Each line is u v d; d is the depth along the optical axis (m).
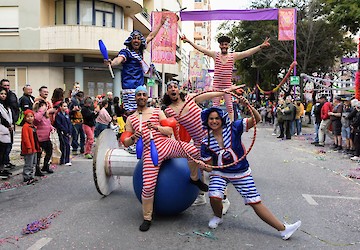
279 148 13.00
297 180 7.77
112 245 4.35
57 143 10.03
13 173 8.33
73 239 4.52
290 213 5.54
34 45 22.14
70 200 6.27
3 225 5.05
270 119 27.00
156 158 4.73
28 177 7.50
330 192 6.81
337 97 13.00
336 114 12.68
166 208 5.08
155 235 4.67
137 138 5.03
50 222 5.13
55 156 9.46
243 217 5.37
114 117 12.62
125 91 6.34
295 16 13.09
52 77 22.92
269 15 12.88
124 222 5.15
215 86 7.30
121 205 5.98
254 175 8.23
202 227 4.95
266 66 29.98
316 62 27.22
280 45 26.55
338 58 29.94
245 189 4.54
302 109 17.86
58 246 4.32
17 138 14.41
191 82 45.09
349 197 6.46
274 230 4.85
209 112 4.49
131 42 6.30
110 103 12.70
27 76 23.00
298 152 12.02
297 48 26.02
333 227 4.97
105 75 23.91
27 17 22.02
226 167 4.53
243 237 4.60
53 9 22.80
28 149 7.36
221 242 4.45
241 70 35.34
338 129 12.69
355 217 5.38
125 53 6.14
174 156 5.02
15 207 5.88
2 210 5.72
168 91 5.35
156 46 13.64
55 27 21.77
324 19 24.25
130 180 7.79
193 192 5.17
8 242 4.44
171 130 4.97
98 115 11.73
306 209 5.74
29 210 5.71
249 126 4.50
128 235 4.66
